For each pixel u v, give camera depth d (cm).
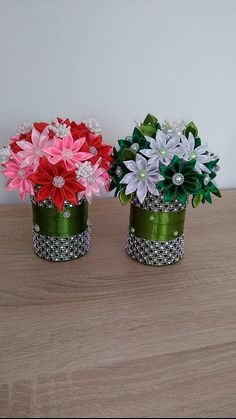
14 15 82
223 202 103
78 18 86
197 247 80
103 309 60
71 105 94
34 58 87
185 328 57
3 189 98
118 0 87
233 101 105
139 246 72
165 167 61
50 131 64
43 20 84
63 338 54
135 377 48
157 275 70
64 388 46
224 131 109
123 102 97
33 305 60
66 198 63
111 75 93
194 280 69
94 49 90
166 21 92
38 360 50
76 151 63
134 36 91
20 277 67
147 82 96
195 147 67
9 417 42
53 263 72
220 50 98
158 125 68
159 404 44
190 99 102
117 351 52
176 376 48
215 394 46
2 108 90
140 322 58
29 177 62
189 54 96
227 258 76
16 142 65
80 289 65
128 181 64
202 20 94
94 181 66
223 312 61
